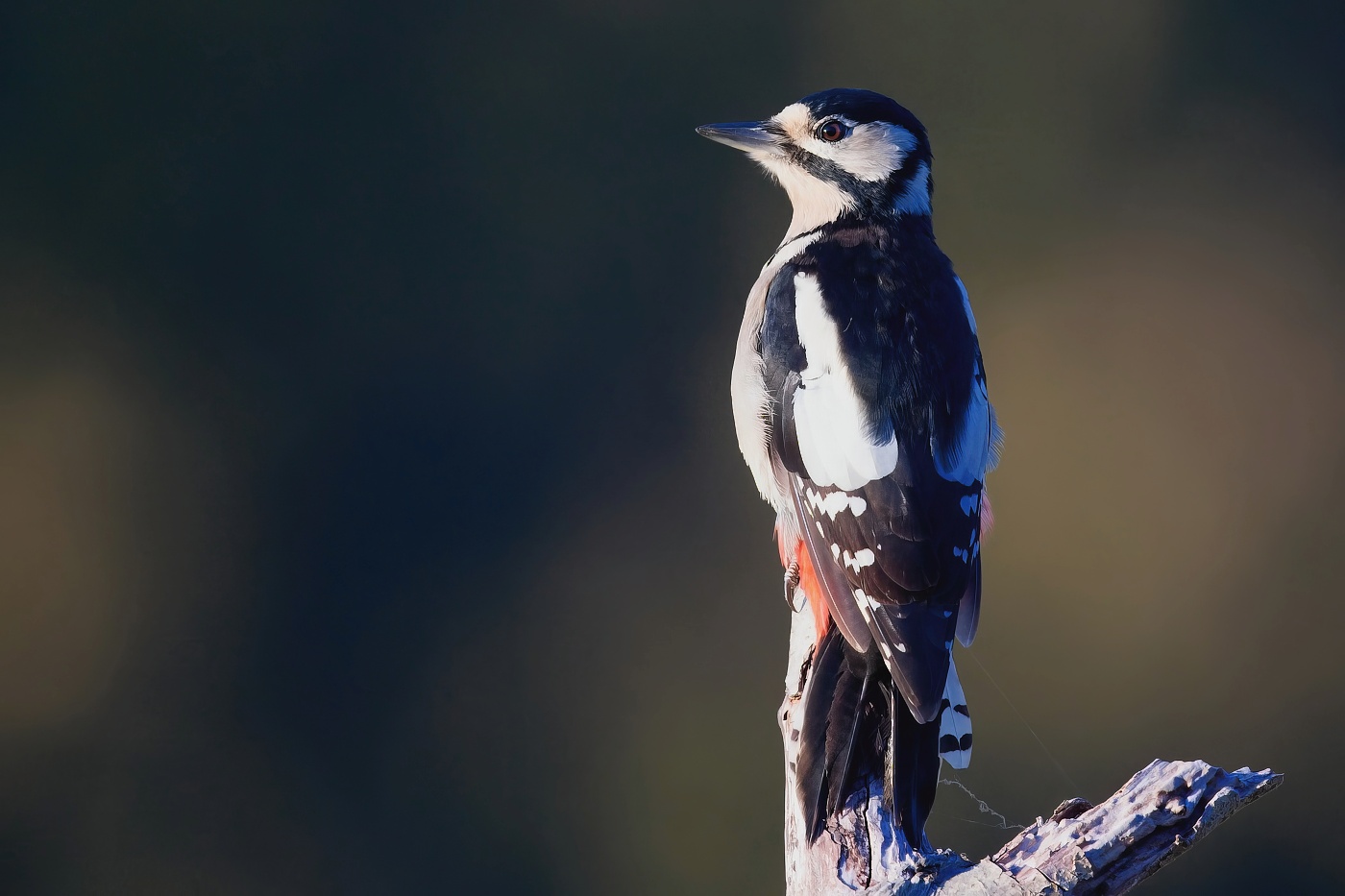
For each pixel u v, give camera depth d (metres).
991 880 4.20
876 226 6.52
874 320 5.88
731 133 6.82
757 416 6.02
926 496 5.39
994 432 5.97
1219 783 4.24
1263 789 4.25
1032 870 4.19
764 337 6.06
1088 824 4.25
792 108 6.81
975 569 5.47
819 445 5.60
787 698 5.41
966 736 5.11
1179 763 4.32
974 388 5.77
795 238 6.69
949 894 4.20
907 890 4.24
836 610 5.23
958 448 5.54
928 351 5.77
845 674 5.09
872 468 5.45
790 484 5.79
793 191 6.81
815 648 5.40
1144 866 4.19
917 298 5.99
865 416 5.57
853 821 4.61
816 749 4.79
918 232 6.55
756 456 6.08
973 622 5.40
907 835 4.53
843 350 5.79
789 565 6.02
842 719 4.89
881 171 6.62
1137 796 4.27
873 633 5.11
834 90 6.78
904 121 6.71
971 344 5.96
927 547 5.28
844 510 5.41
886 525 5.32
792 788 5.10
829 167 6.64
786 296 6.13
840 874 4.45
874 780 4.78
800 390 5.77
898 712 4.90
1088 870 4.16
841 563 5.33
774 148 6.76
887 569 5.25
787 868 4.92
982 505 5.77
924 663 4.98
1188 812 4.21
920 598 5.19
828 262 6.24
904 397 5.61
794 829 4.92
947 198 16.50
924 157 6.76
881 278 6.10
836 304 5.96
